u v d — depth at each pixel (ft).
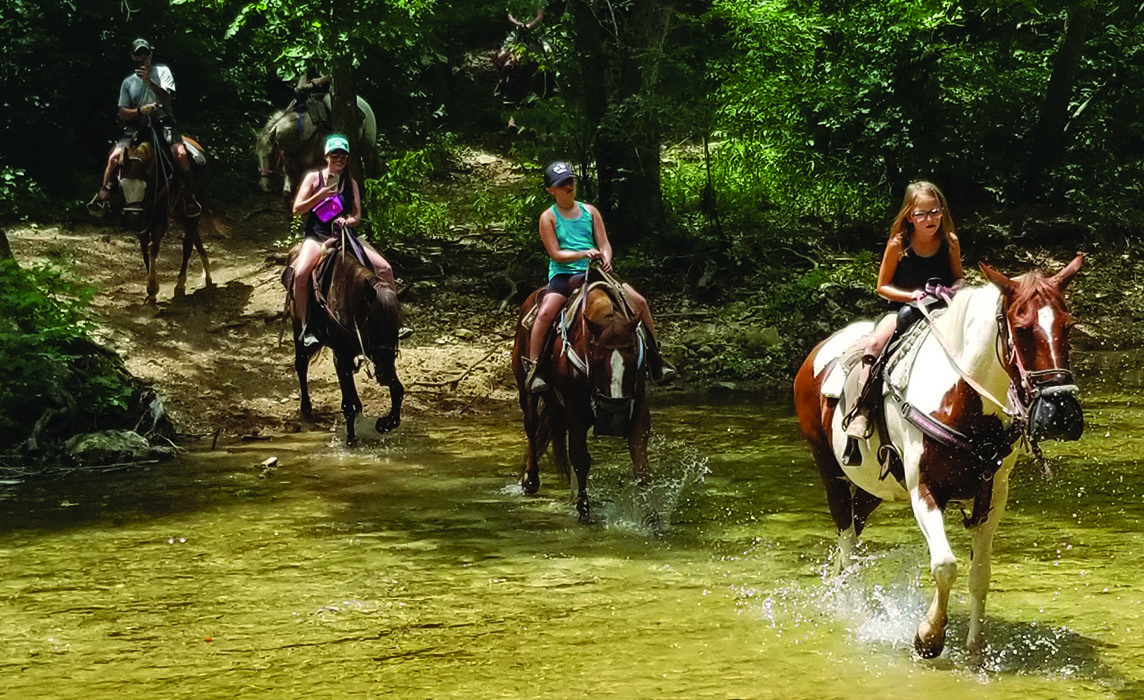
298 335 40.47
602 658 20.06
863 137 67.10
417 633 21.49
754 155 68.95
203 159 52.85
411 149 79.77
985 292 18.29
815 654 20.12
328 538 28.25
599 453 37.60
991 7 69.87
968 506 29.32
